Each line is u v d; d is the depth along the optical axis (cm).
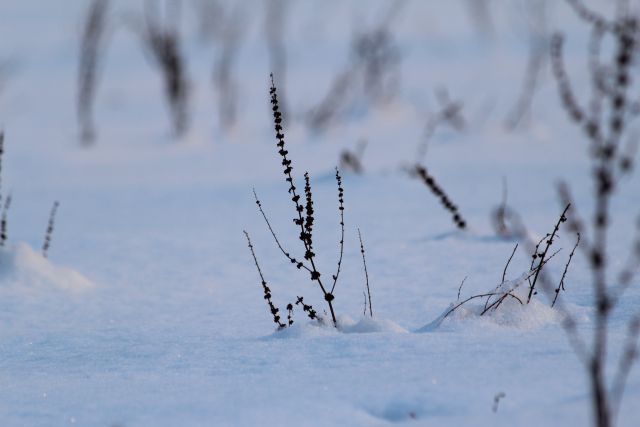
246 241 1927
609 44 5869
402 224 2002
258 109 5069
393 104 4909
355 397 757
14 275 1550
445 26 7531
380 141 3944
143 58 6619
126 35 7394
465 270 1488
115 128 4603
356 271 1544
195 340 1100
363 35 5416
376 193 2497
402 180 2658
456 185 2616
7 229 2252
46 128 4553
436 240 1772
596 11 6825
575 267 1413
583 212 2012
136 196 2798
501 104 4675
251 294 1430
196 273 1623
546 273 1304
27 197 2889
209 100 5322
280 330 1088
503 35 6988
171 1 4481
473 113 4497
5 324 1291
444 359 855
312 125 4391
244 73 6081
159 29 4622
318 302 1332
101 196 2844
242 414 731
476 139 3756
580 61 5391
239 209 2414
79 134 4397
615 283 1257
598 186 698
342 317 1100
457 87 5375
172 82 4403
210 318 1267
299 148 3869
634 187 2250
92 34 4722
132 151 3966
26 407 823
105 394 855
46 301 1434
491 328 1004
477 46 6656
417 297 1320
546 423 641
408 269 1527
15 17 8150
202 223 2223
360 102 4909
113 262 1761
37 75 6050
